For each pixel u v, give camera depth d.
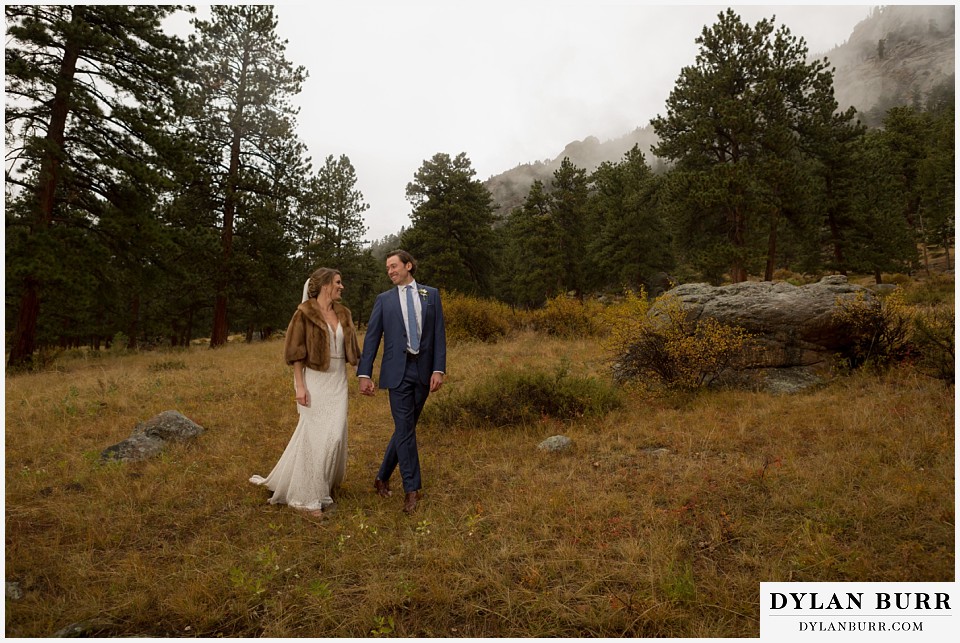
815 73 23.98
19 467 4.30
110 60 13.32
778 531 2.82
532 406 5.59
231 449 4.74
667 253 41.28
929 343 5.77
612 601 2.24
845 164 29.44
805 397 5.54
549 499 3.38
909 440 3.87
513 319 15.69
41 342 27.17
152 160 14.30
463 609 2.28
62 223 13.52
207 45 21.02
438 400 5.75
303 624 2.21
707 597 2.28
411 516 3.28
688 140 23.97
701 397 5.89
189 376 9.09
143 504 3.54
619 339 6.83
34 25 11.75
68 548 2.90
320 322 3.49
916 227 44.84
